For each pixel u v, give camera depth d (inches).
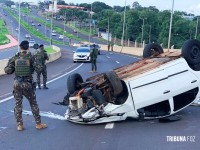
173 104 392.8
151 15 4520.2
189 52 395.9
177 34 3752.5
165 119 388.2
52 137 330.0
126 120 394.6
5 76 935.0
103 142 311.6
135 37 4805.6
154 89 381.7
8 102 525.3
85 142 312.2
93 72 1074.7
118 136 331.0
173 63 393.4
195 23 3804.1
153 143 306.2
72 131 351.9
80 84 408.2
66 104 425.1
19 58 353.7
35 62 358.0
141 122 385.1
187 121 388.8
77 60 1594.5
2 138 326.6
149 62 418.9
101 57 2042.3
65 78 908.0
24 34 6481.3
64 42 5713.6
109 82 372.5
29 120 400.2
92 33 7017.7
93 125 375.6
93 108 375.9
